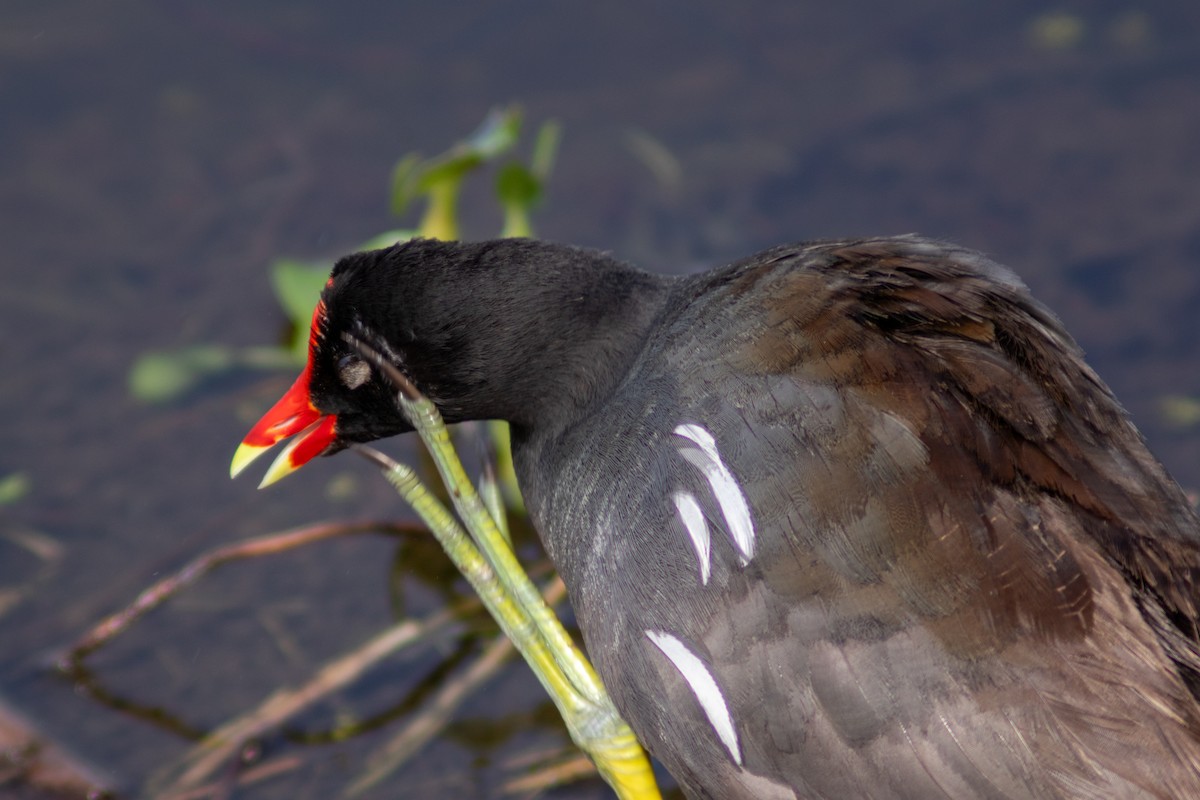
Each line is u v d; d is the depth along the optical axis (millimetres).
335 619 9852
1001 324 6852
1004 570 6066
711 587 6609
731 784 6809
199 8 15703
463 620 9812
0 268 12758
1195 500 9789
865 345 6672
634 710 7160
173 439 11305
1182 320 12016
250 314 12383
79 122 14336
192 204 13516
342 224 13297
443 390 8125
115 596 10008
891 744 6109
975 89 14711
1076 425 6625
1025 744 5883
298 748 8953
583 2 15898
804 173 13758
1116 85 14695
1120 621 6008
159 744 8984
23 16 15547
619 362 8031
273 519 10664
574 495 7754
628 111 14570
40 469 11008
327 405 8453
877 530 6230
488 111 14547
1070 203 13281
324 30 15508
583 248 8266
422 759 8875
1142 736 5820
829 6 15898
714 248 12906
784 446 6523
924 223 13117
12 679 9414
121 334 12211
